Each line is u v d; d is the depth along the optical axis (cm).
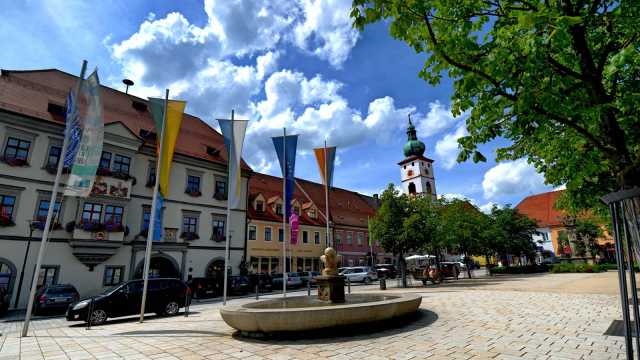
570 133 540
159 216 1827
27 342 955
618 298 1350
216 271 3147
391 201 2672
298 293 2708
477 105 454
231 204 1664
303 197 4941
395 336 784
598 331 784
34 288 1110
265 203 4112
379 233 2622
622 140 397
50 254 2244
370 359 608
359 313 799
